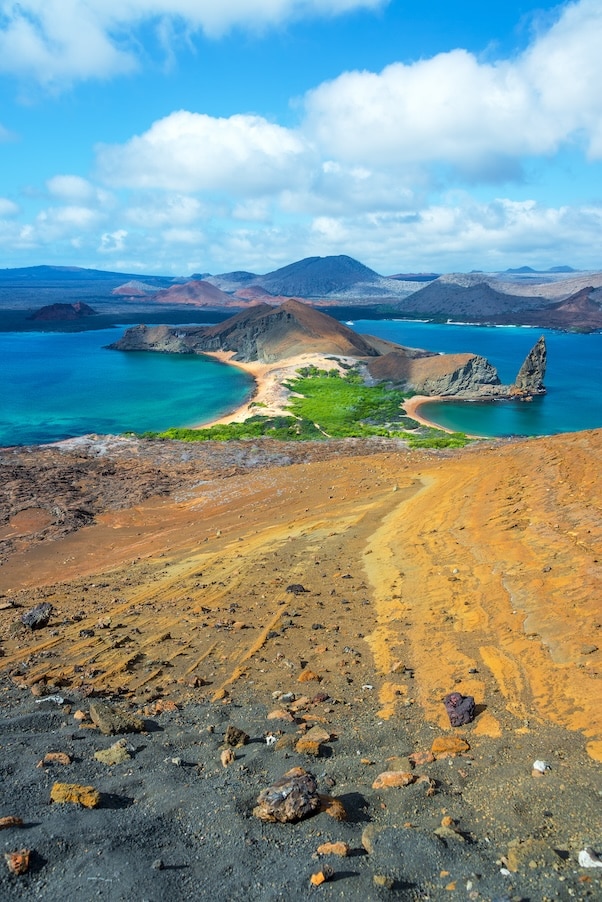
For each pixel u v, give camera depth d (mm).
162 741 8234
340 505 29344
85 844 5676
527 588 13305
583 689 8734
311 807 6227
